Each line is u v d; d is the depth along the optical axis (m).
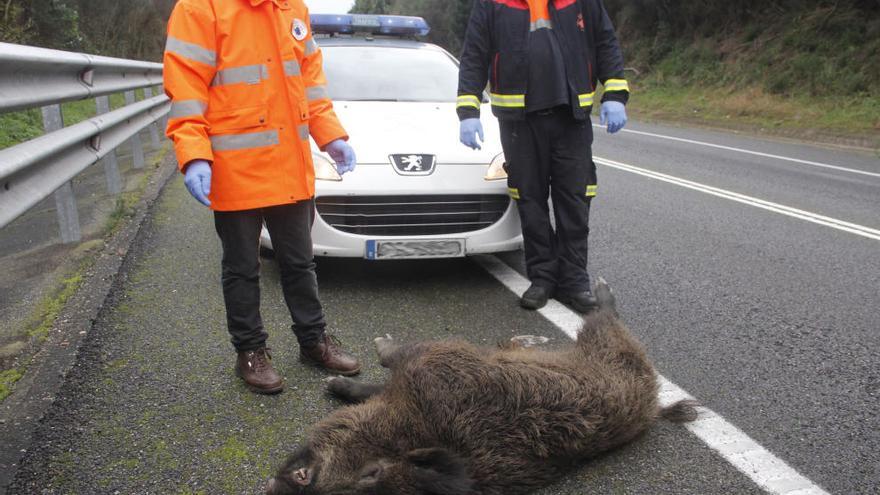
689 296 4.91
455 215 4.74
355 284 4.98
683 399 3.25
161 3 27.80
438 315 4.44
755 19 23.25
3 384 3.21
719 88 22.11
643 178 9.80
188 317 4.18
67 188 5.23
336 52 6.36
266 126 3.23
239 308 3.36
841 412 3.32
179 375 3.50
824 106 17.19
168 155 9.97
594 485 2.75
